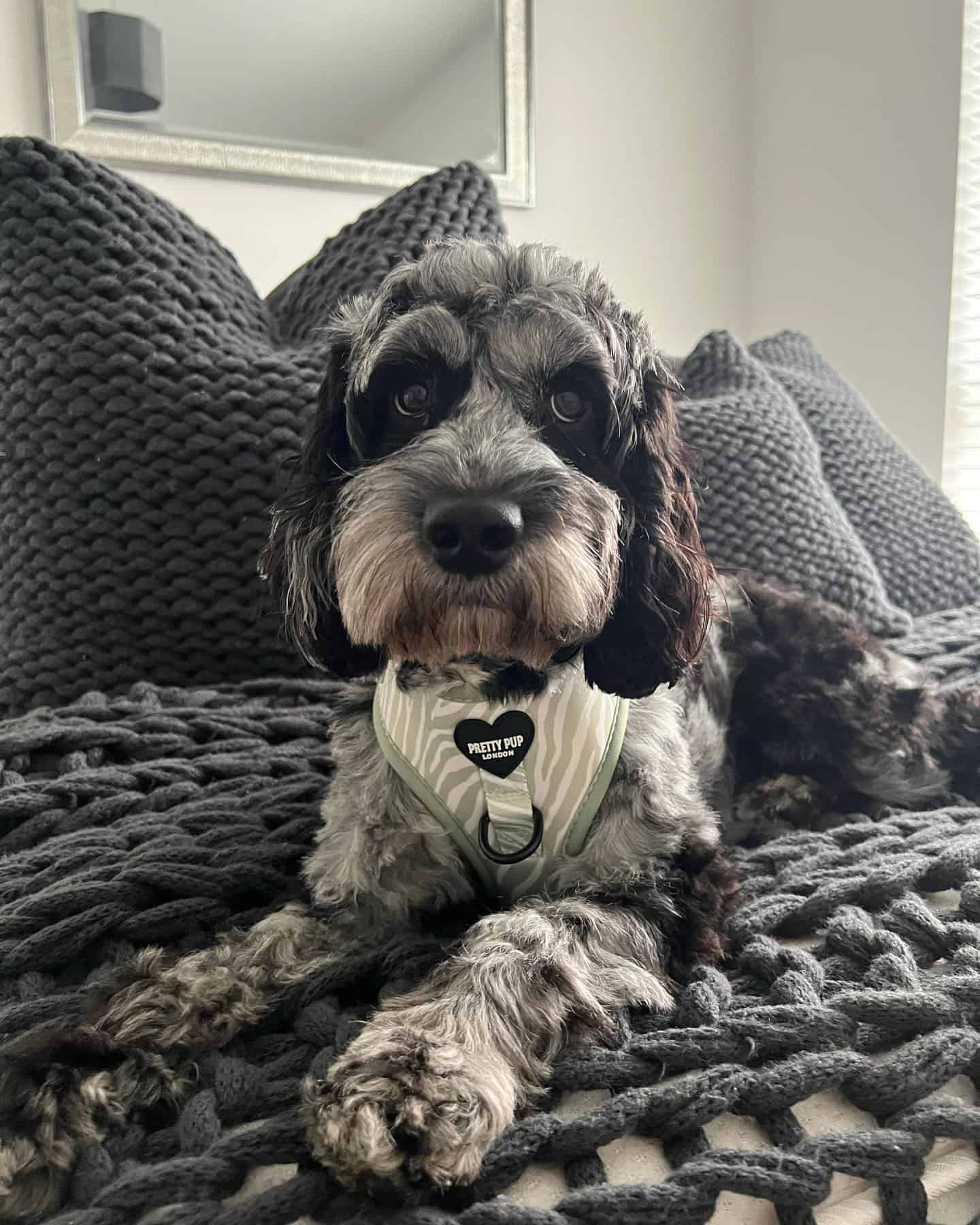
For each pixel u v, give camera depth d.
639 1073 0.37
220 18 1.08
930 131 1.17
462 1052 0.35
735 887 0.48
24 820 0.52
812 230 1.35
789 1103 0.35
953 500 1.22
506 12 1.19
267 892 0.50
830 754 0.68
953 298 1.18
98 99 1.04
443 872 0.51
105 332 0.65
